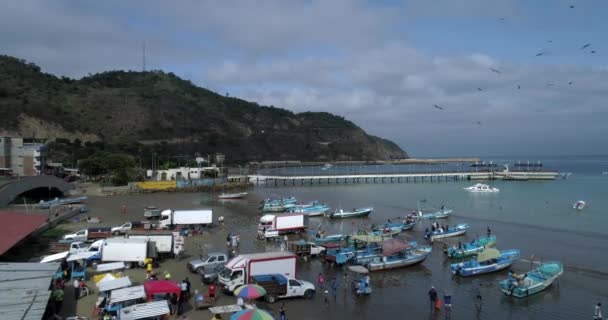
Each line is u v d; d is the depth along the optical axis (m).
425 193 138.38
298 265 47.22
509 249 57.56
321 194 134.38
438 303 34.91
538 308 35.81
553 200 117.12
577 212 95.12
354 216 85.50
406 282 42.22
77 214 78.50
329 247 50.88
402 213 93.12
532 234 69.19
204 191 130.50
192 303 33.44
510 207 103.62
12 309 24.11
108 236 54.56
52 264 34.53
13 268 33.16
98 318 29.11
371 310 34.31
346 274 42.56
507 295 38.75
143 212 83.12
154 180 140.25
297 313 32.84
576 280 43.38
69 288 35.72
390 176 183.62
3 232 45.19
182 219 66.00
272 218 65.12
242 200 109.81
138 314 26.70
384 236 54.19
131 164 146.50
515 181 185.00
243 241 58.19
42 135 193.62
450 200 118.94
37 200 94.75
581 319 33.62
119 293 29.97
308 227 67.62
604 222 81.75
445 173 193.62
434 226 67.19
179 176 147.25
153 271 42.03
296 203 99.69
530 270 45.53
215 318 27.91
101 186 126.94
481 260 44.62
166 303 28.66
